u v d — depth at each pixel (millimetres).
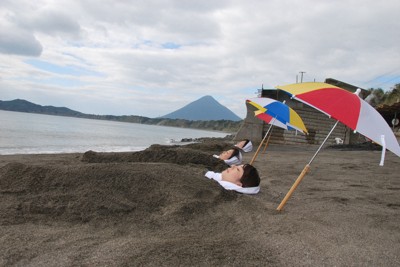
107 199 3932
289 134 22906
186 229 3629
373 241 3658
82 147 22875
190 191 4445
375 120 3787
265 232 3699
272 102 6914
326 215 4500
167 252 2965
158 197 4180
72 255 2832
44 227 3393
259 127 21891
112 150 21266
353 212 4746
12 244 2939
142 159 7059
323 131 23969
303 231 3795
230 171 5383
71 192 4020
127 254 2887
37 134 34000
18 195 3943
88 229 3428
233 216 4129
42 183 4141
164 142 35344
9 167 4398
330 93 3922
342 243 3537
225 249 3146
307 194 5898
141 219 3742
